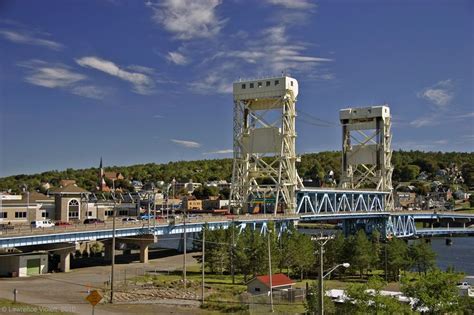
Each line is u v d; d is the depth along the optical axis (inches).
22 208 7047.2
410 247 5511.8
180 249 7224.4
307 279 4980.3
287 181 7249.0
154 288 4077.3
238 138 7337.6
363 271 5556.1
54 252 5022.1
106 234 5359.3
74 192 7775.6
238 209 7253.9
